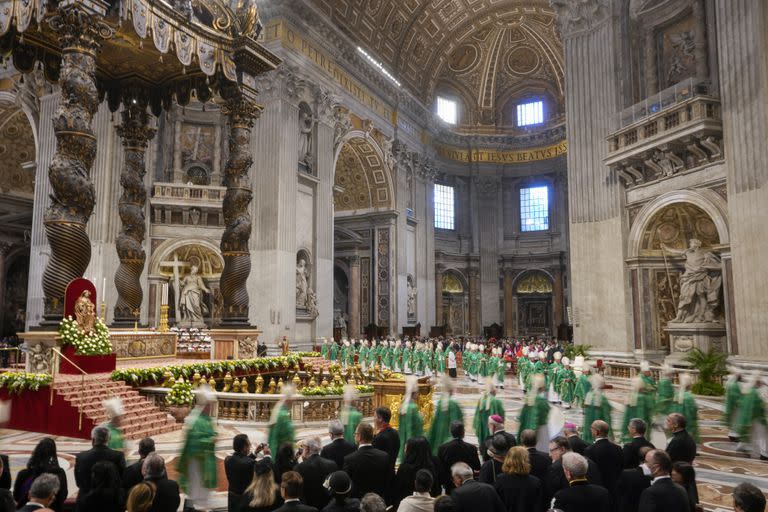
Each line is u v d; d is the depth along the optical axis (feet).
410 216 114.93
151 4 38.91
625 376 60.64
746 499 10.32
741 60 49.19
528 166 136.26
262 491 14.20
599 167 67.67
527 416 27.22
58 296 35.24
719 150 52.54
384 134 106.93
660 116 57.11
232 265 47.24
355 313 110.22
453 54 130.93
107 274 67.05
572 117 71.05
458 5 112.88
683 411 30.53
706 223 57.82
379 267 108.68
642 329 61.46
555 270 129.90
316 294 84.12
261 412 36.91
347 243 111.34
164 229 78.33
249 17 46.01
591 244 67.87
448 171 135.03
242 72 46.57
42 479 12.09
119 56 45.65
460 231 136.26
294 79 81.61
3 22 36.68
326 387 38.60
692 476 14.73
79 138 34.65
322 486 16.07
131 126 49.16
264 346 67.51
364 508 11.42
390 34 105.19
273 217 77.36
